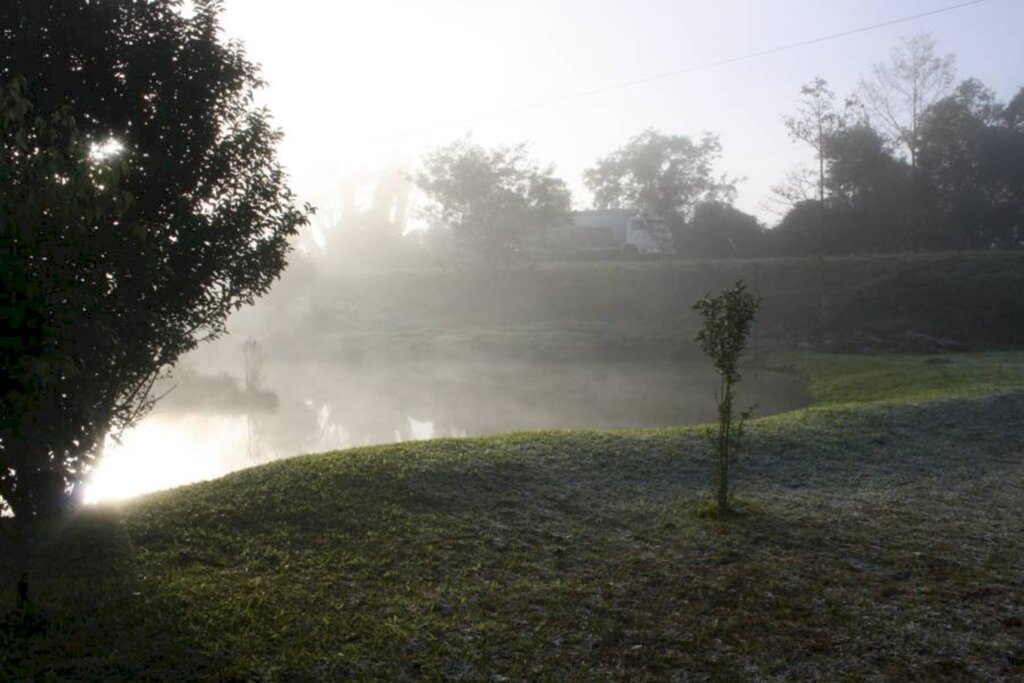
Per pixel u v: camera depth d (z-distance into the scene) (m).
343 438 17.97
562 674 5.16
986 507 9.45
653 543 7.81
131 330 6.54
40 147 5.93
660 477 10.15
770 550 7.65
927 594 6.64
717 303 9.02
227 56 7.56
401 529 7.59
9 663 4.84
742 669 5.31
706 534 8.07
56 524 7.08
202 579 6.23
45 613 5.48
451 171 49.28
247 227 7.59
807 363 30.38
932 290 37.91
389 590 6.30
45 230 4.55
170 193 7.24
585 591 6.52
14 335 4.27
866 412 14.44
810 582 6.86
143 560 6.58
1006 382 20.61
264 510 7.78
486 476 9.37
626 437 11.73
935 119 48.34
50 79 7.05
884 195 46.94
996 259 39.03
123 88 7.27
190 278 7.36
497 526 7.93
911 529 8.43
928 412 14.75
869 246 47.03
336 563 6.74
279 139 7.84
